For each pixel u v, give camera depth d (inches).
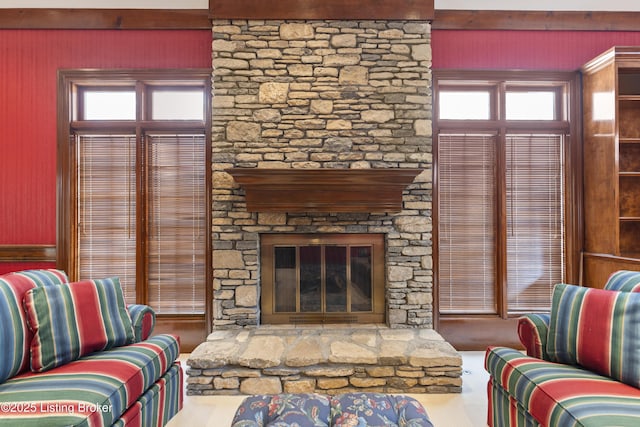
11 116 131.2
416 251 126.3
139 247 131.3
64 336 73.0
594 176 127.9
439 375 101.0
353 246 130.2
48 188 131.3
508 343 132.6
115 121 131.5
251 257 125.8
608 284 82.0
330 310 130.6
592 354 67.7
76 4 129.3
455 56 132.9
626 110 131.2
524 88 137.6
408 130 126.0
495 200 134.8
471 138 134.6
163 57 132.1
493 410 82.2
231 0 124.3
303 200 119.9
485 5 130.6
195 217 133.8
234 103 125.0
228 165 125.1
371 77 125.9
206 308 130.4
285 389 99.8
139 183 131.3
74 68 130.9
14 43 131.3
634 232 130.1
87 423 57.1
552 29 133.4
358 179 117.1
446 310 135.0
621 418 53.1
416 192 126.3
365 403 63.6
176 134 133.9
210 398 98.4
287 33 125.3
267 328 125.5
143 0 128.0
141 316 91.1
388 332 121.1
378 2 125.6
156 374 79.6
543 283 135.6
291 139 125.3
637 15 134.1
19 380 65.9
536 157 135.8
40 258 130.9
